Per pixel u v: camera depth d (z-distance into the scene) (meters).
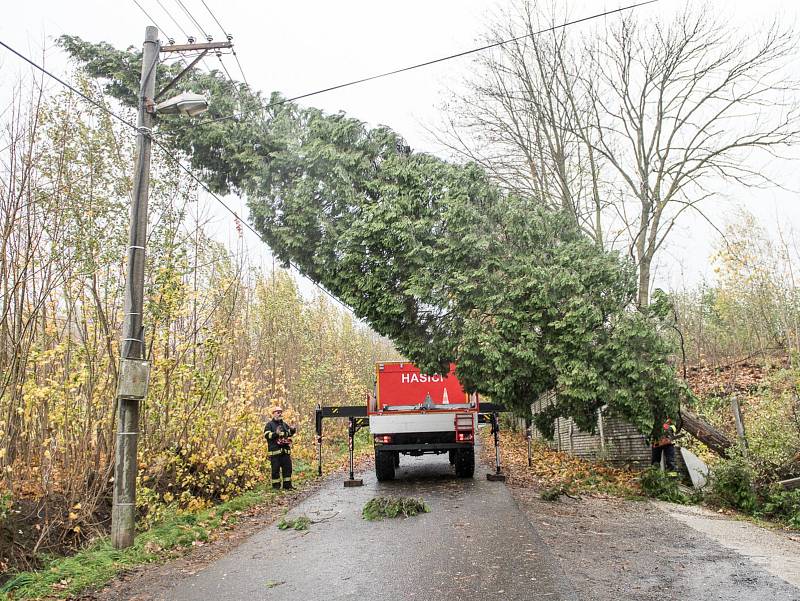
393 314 12.09
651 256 18.06
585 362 11.85
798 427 11.40
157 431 11.05
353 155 12.15
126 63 12.27
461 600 5.55
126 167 10.73
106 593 6.52
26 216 9.05
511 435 29.36
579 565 6.59
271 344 19.53
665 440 12.95
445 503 10.80
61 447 9.48
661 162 18.03
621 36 17.69
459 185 12.25
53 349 9.28
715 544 7.66
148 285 10.66
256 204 12.27
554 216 12.91
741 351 24.12
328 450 22.94
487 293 11.88
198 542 8.75
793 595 5.56
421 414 14.30
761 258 20.61
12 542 8.29
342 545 7.90
